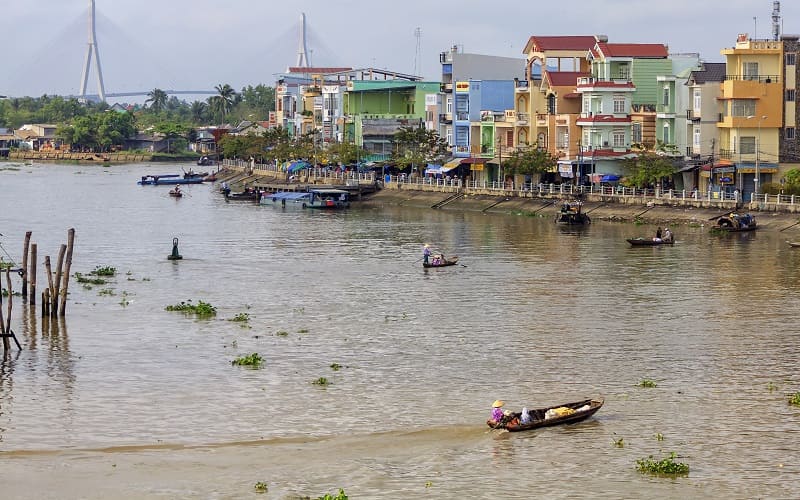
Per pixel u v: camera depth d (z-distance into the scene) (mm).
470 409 59938
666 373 66625
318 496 48719
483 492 49000
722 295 90375
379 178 195125
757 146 145125
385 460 52781
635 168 152250
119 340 75688
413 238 131500
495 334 76938
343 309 86438
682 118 152875
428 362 69500
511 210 159250
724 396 61938
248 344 74562
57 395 62812
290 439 55656
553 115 168750
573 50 177125
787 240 122875
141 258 115812
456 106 191125
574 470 51375
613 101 161000
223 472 51406
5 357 70875
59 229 143500
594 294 91438
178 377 66438
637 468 51500
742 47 144875
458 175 184375
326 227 145750
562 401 61219
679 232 131875
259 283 99125
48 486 49844
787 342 74062
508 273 102875
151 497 48656
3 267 106000
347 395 62562
